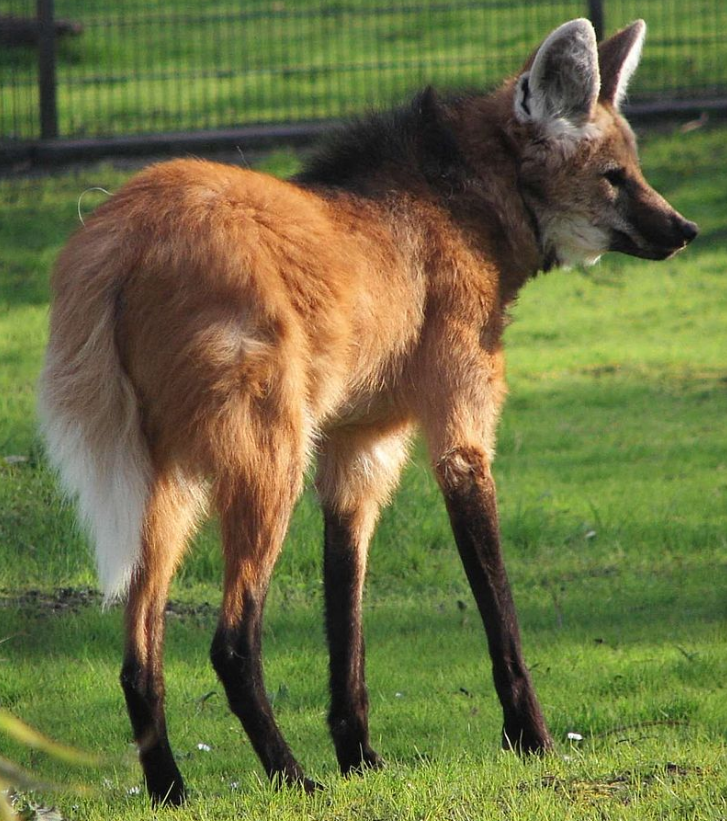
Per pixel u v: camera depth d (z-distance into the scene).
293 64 55.41
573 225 12.78
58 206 38.72
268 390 10.03
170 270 9.87
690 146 43.84
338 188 11.67
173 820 9.60
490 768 10.62
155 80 53.28
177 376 9.87
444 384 11.66
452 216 12.03
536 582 18.48
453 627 16.62
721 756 10.72
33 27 55.41
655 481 23.08
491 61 53.31
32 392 25.58
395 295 11.41
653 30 56.22
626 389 28.98
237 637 10.01
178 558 10.56
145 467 10.12
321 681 14.54
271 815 9.46
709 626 16.38
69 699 13.40
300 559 18.38
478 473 11.62
